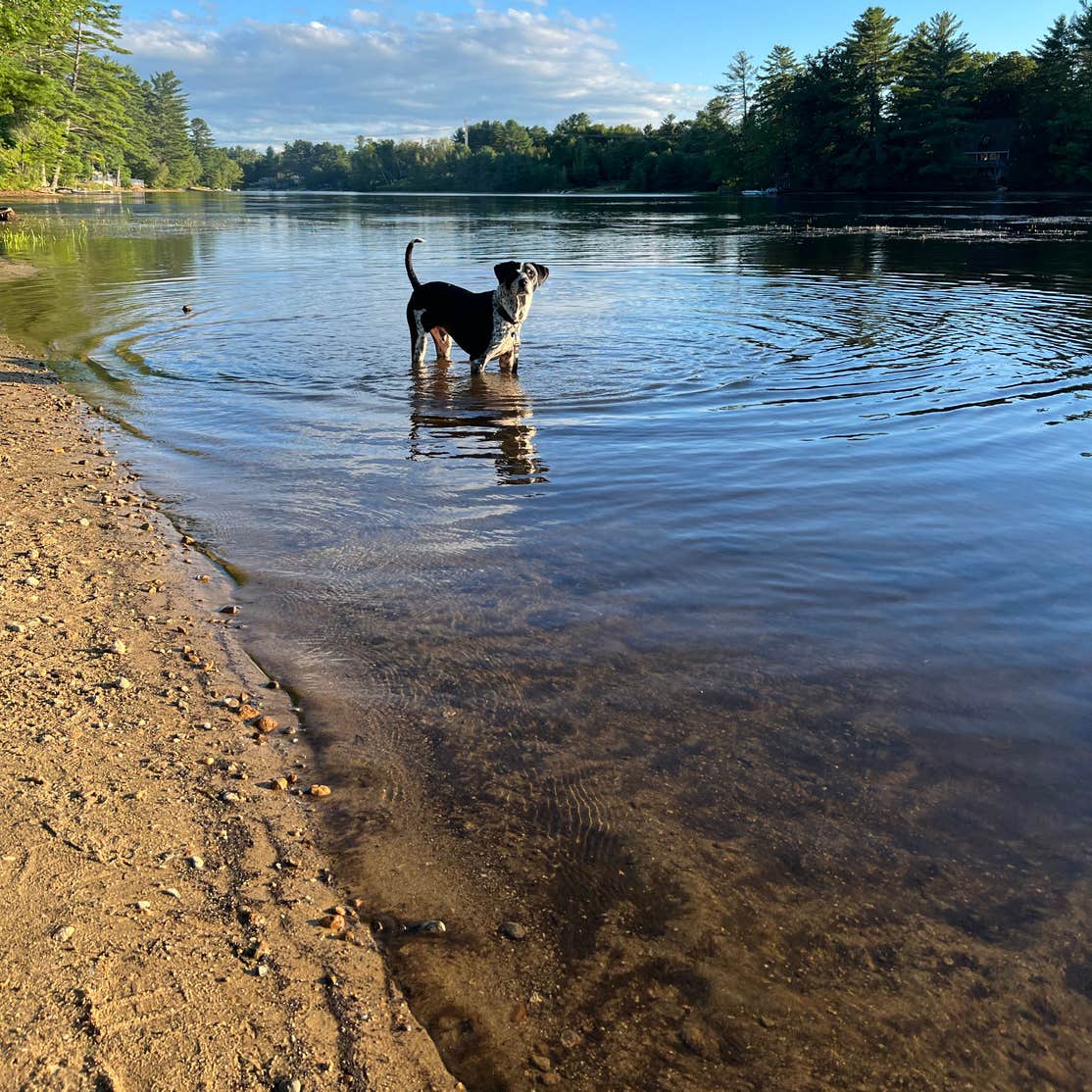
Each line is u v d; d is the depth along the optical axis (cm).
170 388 600
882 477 409
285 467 441
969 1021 146
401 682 249
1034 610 279
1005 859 180
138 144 7931
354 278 1185
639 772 209
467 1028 147
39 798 198
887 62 5234
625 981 155
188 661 263
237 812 199
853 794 200
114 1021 143
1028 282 1084
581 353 691
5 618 284
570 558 327
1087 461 427
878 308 900
